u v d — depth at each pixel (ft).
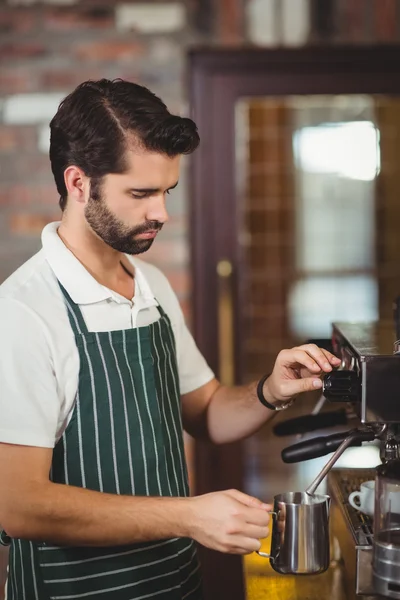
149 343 5.41
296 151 11.14
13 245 10.79
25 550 5.23
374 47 10.74
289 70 10.96
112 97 4.87
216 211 11.18
